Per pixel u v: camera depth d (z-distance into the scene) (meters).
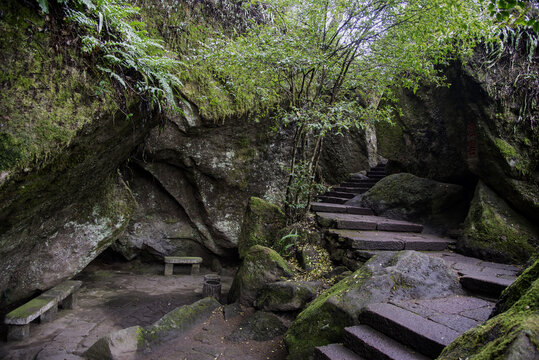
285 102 6.71
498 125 4.77
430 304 2.79
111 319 3.99
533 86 4.73
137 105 3.38
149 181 6.55
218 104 5.87
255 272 4.16
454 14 4.07
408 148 6.75
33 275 3.86
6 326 3.60
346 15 4.80
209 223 6.68
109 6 2.80
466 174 5.44
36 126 2.31
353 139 9.34
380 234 4.90
